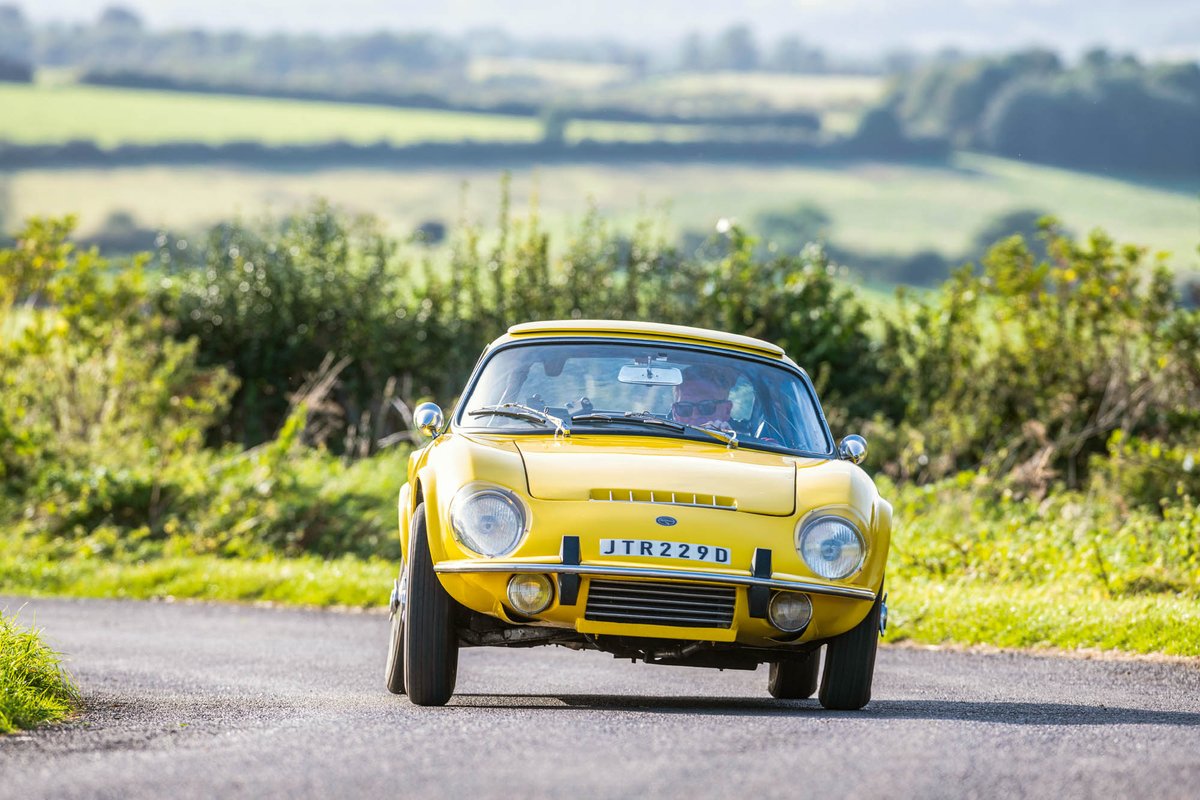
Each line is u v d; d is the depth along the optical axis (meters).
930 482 50.16
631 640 17.52
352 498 49.28
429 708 17.62
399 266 62.06
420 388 59.59
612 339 20.64
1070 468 49.41
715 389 20.03
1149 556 35.47
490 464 17.64
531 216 62.50
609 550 16.80
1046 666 25.75
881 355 58.34
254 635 32.12
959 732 14.84
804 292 59.19
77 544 46.00
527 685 23.69
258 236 62.88
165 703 18.84
